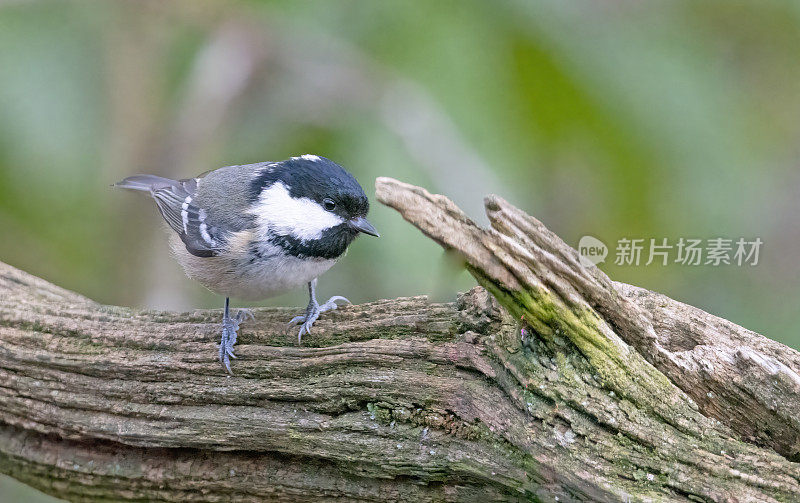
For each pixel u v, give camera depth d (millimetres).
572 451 5520
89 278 9562
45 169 8828
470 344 6098
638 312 5723
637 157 7902
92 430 6582
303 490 6301
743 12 8164
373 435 6043
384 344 6238
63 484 6871
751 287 8891
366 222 7453
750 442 5656
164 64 9383
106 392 6605
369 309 6715
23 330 7020
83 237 9422
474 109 8102
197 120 9203
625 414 5555
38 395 6766
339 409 6203
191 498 6574
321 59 8672
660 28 7984
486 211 5723
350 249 8414
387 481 6113
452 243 5582
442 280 6340
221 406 6457
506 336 5980
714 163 7953
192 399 6461
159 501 6676
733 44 8383
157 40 9234
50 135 8734
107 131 9258
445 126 8094
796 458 5582
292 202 7266
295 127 9023
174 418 6438
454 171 8047
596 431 5547
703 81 7906
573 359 5777
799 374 5867
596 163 8102
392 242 8062
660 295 6488
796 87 8438
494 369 5938
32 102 8656
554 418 5637
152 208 9500
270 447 6289
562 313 5660
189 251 7594
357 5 8562
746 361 5578
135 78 9180
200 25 9234
